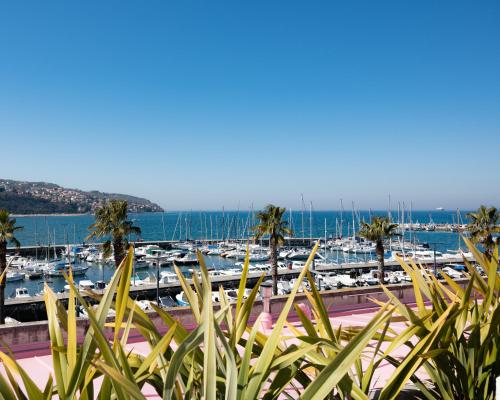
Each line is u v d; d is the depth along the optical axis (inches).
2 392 92.5
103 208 1605.6
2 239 1250.0
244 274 130.2
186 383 121.0
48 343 319.6
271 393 112.3
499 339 147.6
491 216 1492.4
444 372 140.4
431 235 6333.7
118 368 94.0
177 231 7263.8
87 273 3031.5
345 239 4586.6
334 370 98.6
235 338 122.2
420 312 157.8
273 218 1649.9
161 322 354.9
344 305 451.5
